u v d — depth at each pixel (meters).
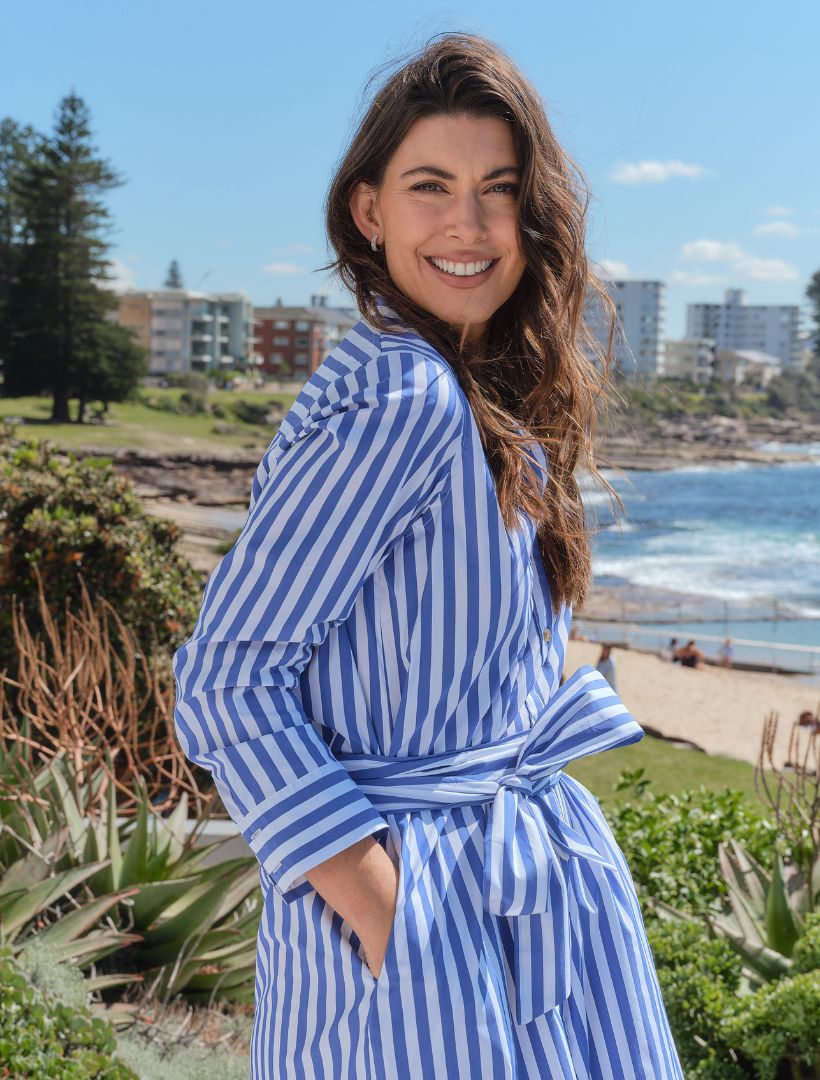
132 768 3.61
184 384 97.94
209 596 1.16
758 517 68.06
